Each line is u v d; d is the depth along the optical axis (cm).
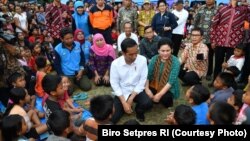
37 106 351
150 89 359
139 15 554
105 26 514
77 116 313
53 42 532
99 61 439
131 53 312
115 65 329
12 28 633
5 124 213
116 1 1129
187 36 736
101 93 417
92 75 462
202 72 418
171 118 310
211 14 445
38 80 363
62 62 430
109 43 527
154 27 514
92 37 500
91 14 516
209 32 450
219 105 200
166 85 341
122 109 335
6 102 343
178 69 342
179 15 529
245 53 403
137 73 331
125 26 455
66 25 515
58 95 290
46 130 293
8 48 358
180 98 395
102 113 208
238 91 268
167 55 334
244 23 397
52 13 505
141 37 553
